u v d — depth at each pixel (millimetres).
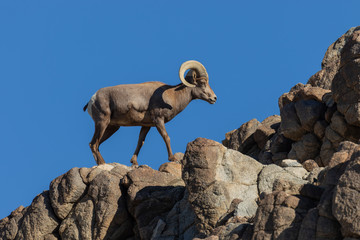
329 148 53875
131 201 52062
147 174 53219
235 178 45375
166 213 51594
